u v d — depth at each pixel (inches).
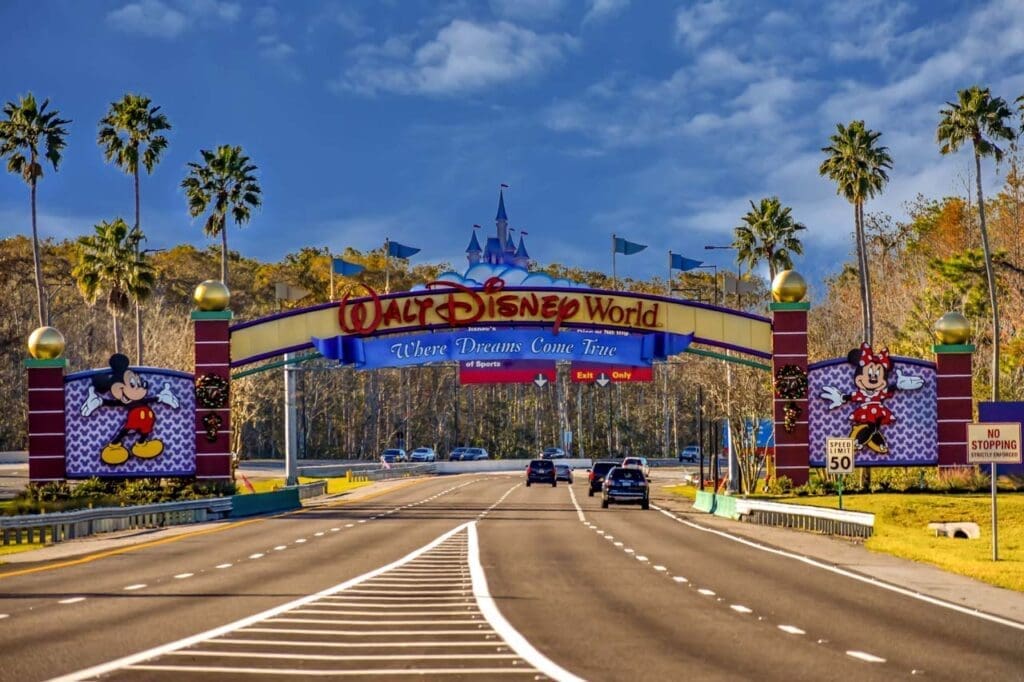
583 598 805.9
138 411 2190.0
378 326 2256.4
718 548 1285.7
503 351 2253.9
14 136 3144.7
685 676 504.7
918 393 2235.5
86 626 663.8
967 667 534.9
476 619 695.7
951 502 2011.6
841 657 559.8
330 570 1024.9
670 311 2269.9
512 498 2741.1
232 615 713.6
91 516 1578.5
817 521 1611.7
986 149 3093.0
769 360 2321.6
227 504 2038.6
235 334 2246.6
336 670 519.2
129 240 3368.6
